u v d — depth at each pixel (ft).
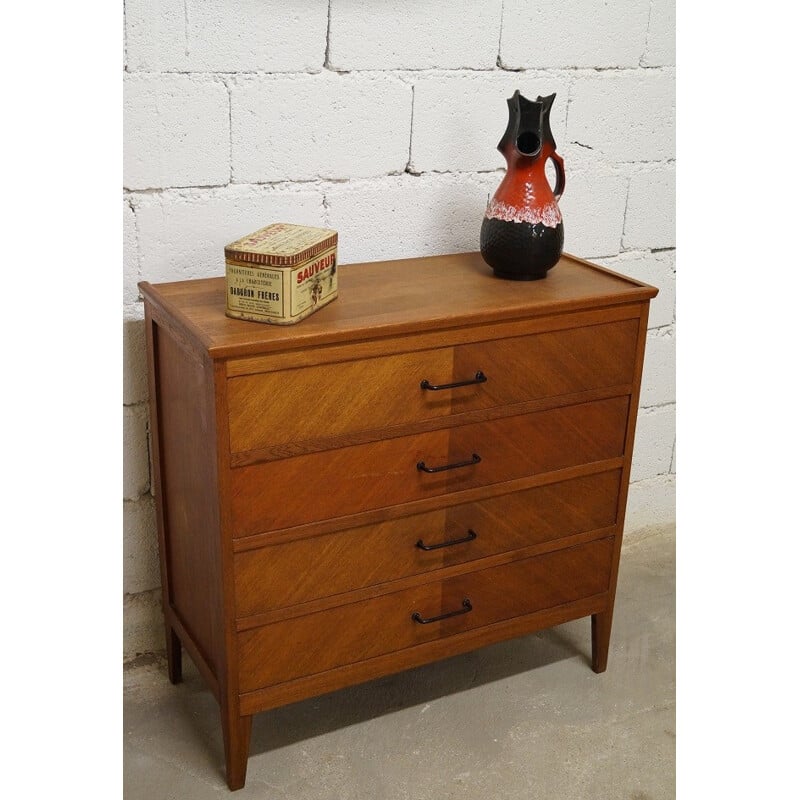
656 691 6.68
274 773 5.82
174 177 5.80
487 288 5.84
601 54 6.93
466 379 5.48
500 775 5.87
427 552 5.74
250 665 5.41
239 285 5.05
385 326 5.09
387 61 6.17
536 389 5.75
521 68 6.66
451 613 5.94
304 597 5.43
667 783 5.85
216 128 5.81
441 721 6.31
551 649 7.07
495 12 6.42
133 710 6.31
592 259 7.55
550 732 6.25
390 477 5.45
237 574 5.19
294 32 5.82
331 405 5.13
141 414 6.19
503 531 5.98
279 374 4.93
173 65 5.57
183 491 5.70
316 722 6.26
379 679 6.68
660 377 8.20
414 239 6.69
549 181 7.16
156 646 6.75
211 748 6.00
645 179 7.49
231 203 6.01
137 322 5.99
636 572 8.08
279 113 5.96
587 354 5.85
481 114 6.62
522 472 5.90
